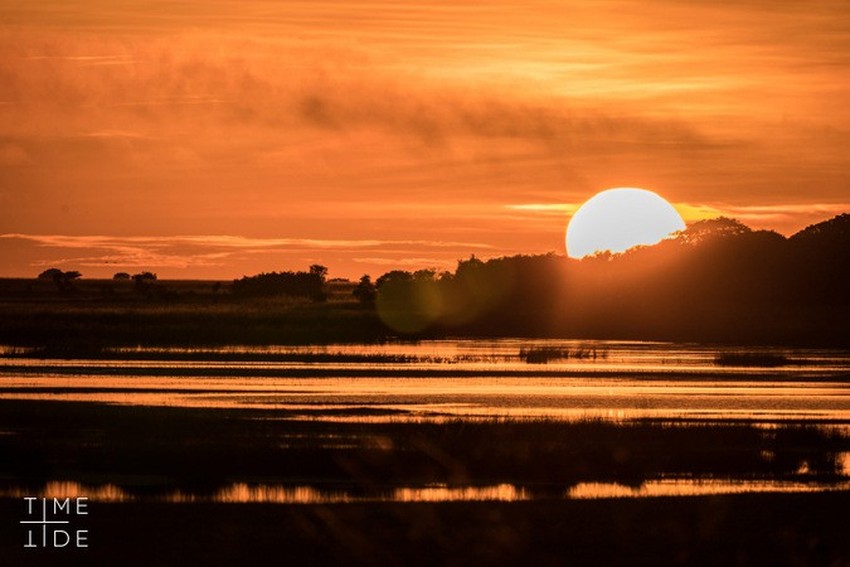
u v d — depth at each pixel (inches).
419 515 3932.1
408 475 4849.9
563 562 3437.5
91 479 4719.5
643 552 3535.9
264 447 5369.1
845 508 4074.8
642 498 4197.8
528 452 5310.0
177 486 4606.3
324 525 3796.8
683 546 3595.0
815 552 3560.5
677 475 4940.9
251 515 3934.5
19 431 5846.5
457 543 3607.3
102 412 6560.0
